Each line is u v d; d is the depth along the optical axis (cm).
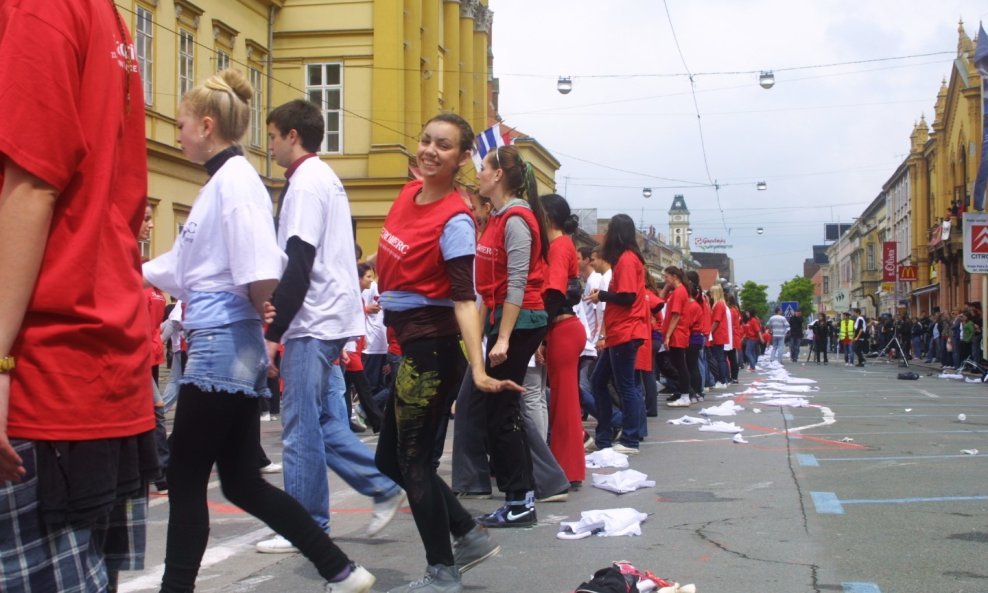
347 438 527
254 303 370
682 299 1426
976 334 2736
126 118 256
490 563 491
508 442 577
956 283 4884
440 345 420
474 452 683
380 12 2966
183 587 356
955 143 5006
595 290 887
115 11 254
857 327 3647
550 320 655
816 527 566
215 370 361
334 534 571
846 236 11750
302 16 2983
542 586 449
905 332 4209
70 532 233
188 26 2353
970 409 1409
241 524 612
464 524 441
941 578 452
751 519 591
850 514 603
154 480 273
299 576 472
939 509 616
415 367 416
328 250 500
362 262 1276
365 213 2972
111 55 244
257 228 369
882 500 649
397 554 518
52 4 226
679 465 827
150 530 598
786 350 7538
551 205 668
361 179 2953
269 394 384
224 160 382
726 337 1998
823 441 991
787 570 469
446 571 418
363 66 2988
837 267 13950
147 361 255
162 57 2208
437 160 418
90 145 235
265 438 1144
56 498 227
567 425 698
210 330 365
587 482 741
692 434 1074
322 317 498
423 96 3362
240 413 370
